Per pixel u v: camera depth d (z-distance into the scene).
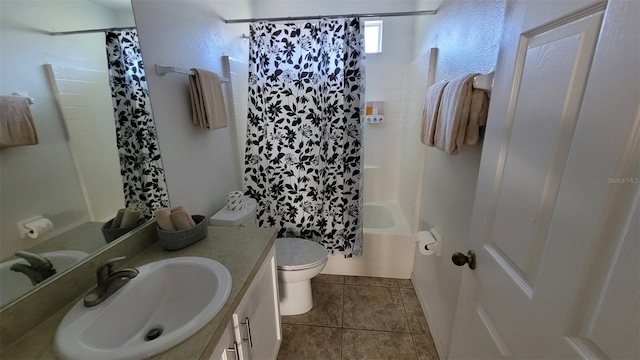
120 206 1.05
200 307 0.93
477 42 1.14
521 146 0.64
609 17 0.41
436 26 1.75
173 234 1.12
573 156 0.48
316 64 1.81
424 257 1.92
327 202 2.08
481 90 1.01
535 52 0.60
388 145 2.75
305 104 1.88
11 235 0.71
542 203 0.57
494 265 0.75
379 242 2.21
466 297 0.94
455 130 1.06
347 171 1.97
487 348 0.78
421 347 1.62
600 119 0.43
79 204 0.89
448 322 1.42
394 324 1.79
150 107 1.18
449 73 1.48
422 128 1.51
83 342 0.69
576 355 0.47
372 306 1.95
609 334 0.42
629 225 0.39
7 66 0.70
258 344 1.17
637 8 0.38
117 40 1.02
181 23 1.38
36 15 0.76
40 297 0.76
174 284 1.02
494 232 0.76
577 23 0.49
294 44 1.80
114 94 1.02
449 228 1.42
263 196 2.04
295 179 2.03
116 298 0.83
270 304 1.36
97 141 0.95
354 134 1.90
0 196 0.69
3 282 0.69
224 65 1.83
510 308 0.67
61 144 0.84
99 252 0.95
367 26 2.50
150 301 0.95
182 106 1.41
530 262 0.60
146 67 1.16
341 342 1.66
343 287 2.15
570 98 0.50
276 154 1.99
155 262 1.04
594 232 0.44
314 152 1.96
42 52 0.78
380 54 2.52
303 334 1.72
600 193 0.43
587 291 0.45
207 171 1.67
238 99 2.02
